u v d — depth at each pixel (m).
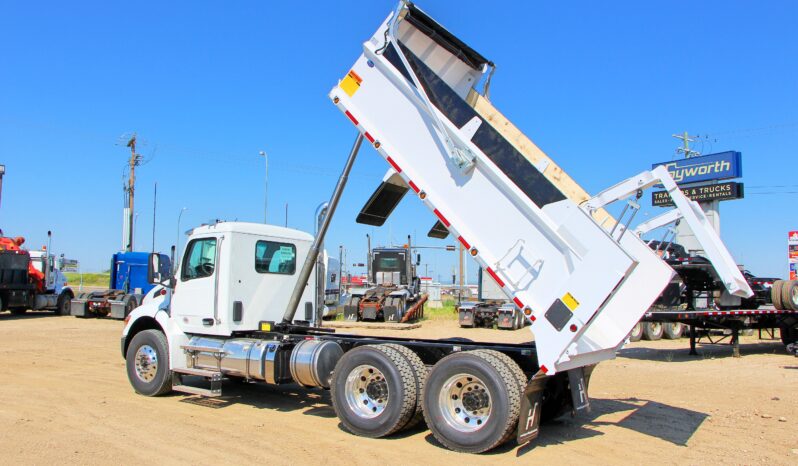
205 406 8.59
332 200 8.78
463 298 35.19
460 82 7.46
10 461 5.76
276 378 8.05
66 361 12.90
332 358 7.87
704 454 6.41
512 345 7.00
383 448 6.45
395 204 8.55
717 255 6.40
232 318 8.73
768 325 16.70
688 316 14.70
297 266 9.86
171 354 9.02
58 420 7.46
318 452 6.26
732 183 23.52
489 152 6.60
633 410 8.70
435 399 6.50
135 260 26.50
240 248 8.95
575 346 5.99
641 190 6.33
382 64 7.20
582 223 6.02
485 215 6.62
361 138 8.41
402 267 29.28
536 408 6.25
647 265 6.63
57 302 26.92
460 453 6.28
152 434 6.88
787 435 7.22
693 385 10.95
